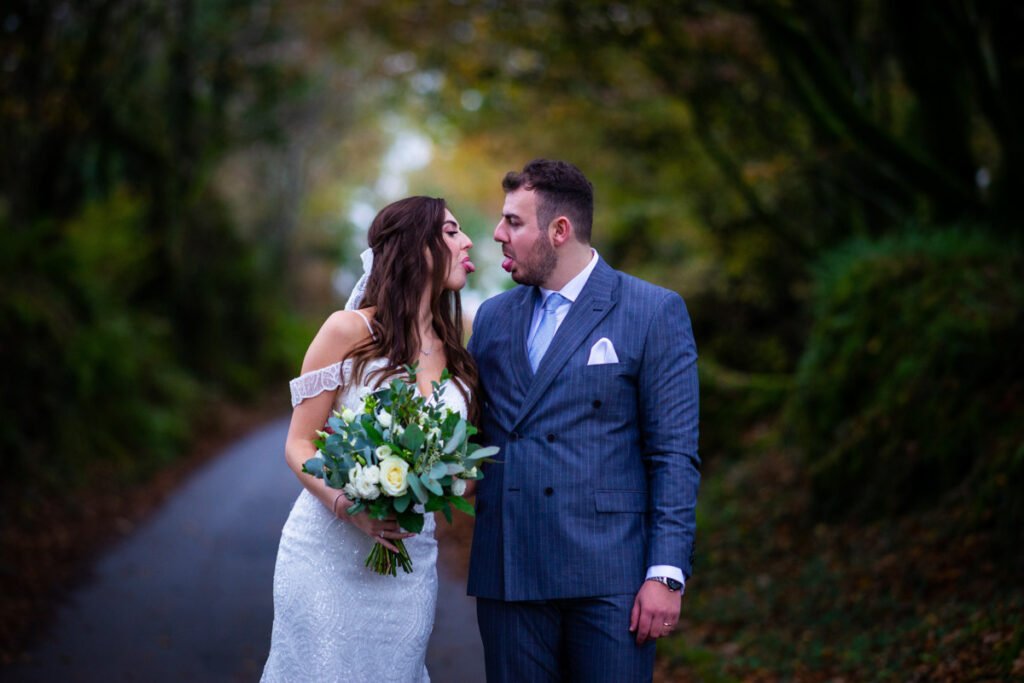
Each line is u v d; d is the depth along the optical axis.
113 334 15.69
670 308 3.69
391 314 3.73
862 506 7.89
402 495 3.29
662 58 11.77
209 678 6.10
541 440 3.64
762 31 9.78
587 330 3.68
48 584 8.26
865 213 11.74
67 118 15.55
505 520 3.64
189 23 20.55
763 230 14.04
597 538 3.55
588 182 3.79
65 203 17.33
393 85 15.80
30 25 14.16
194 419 19.72
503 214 3.77
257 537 10.72
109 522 11.08
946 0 8.14
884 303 8.88
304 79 24.48
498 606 3.69
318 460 3.36
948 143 9.45
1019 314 7.42
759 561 8.24
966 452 7.21
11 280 12.70
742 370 14.95
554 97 13.28
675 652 6.42
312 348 3.74
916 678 5.16
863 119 8.97
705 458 12.38
